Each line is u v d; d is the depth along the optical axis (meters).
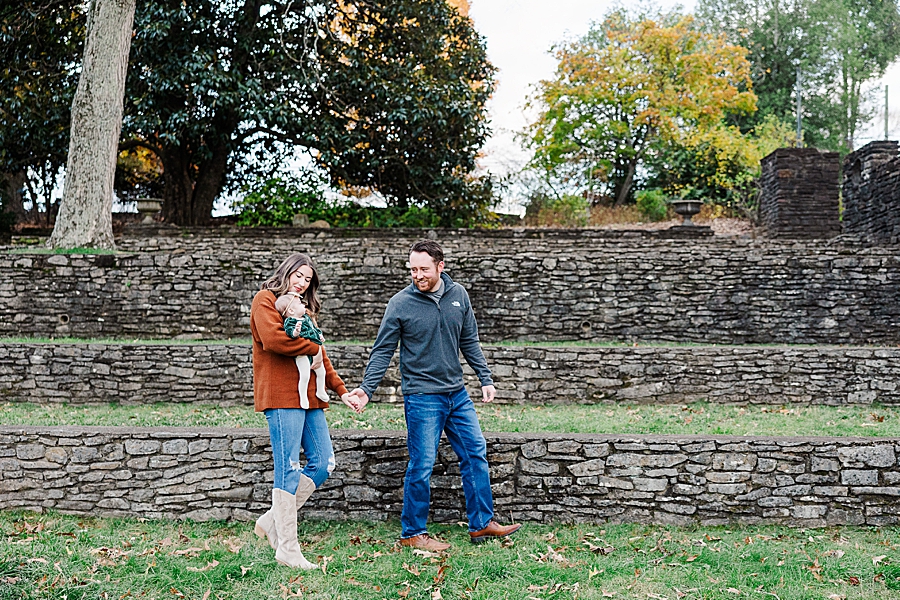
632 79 24.81
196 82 14.73
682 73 24.97
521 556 4.15
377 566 3.99
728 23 32.94
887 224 12.98
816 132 30.09
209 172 17.52
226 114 16.45
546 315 10.50
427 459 4.28
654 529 4.65
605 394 7.96
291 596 3.61
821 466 4.70
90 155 11.92
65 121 15.45
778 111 30.36
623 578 3.89
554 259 10.52
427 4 16.83
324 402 4.11
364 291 10.43
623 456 4.77
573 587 3.77
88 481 4.80
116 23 12.20
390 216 16.67
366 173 17.09
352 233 14.20
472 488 4.37
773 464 4.71
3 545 4.07
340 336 10.42
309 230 14.24
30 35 15.93
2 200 17.53
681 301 10.47
